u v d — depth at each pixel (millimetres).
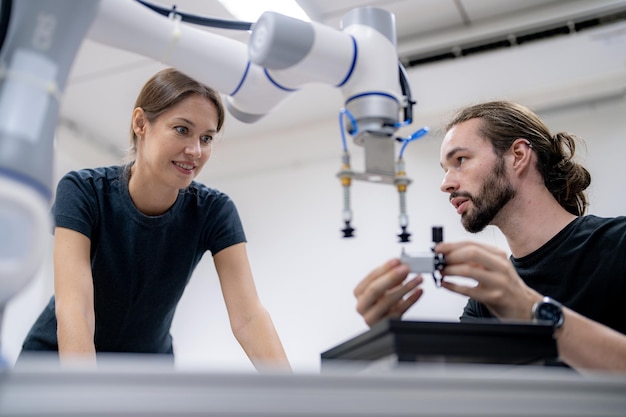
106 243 1365
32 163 477
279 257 3299
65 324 1154
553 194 1331
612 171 2715
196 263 1495
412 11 2520
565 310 828
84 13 568
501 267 758
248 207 3459
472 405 413
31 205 455
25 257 454
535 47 2531
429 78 2729
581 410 425
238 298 1426
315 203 3322
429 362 594
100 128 3367
